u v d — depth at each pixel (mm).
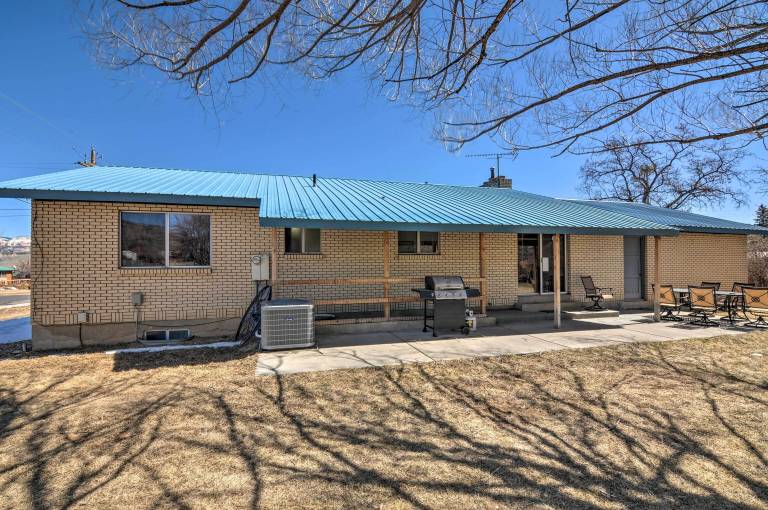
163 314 9133
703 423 4621
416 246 11867
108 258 8812
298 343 8062
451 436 4301
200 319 9383
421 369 6691
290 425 4547
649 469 3643
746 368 6801
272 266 8719
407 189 13242
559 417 4805
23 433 4320
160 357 7551
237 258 9688
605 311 12133
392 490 3305
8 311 16969
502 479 3475
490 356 7516
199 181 10453
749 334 9625
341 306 11000
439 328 9383
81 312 8625
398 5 3791
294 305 8070
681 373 6535
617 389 5781
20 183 8117
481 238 10742
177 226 9359
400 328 9992
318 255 10766
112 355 7754
